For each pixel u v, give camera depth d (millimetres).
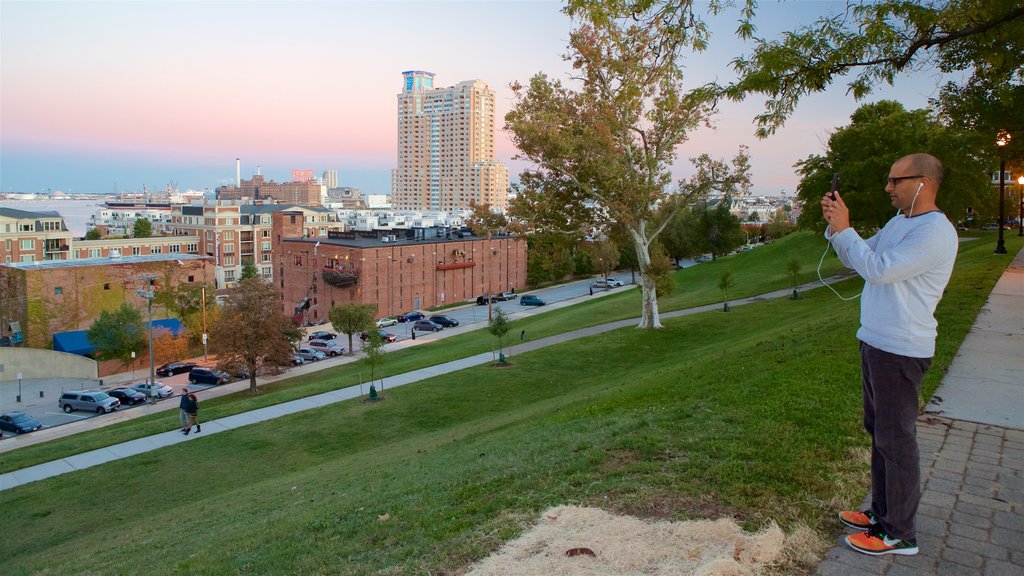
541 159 35219
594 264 95562
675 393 12719
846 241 3938
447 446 17344
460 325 71688
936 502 5000
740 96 11883
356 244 83125
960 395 7945
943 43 11281
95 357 63531
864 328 4102
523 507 6039
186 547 10453
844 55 10961
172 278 73750
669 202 38938
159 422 31703
